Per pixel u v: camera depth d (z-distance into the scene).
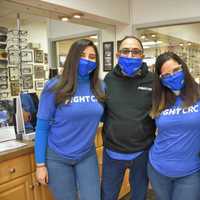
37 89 2.85
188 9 3.47
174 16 3.58
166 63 1.58
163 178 1.61
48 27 3.08
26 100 2.21
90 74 1.73
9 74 2.63
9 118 2.31
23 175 1.91
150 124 1.78
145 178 1.83
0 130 2.12
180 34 3.61
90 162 1.75
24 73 2.76
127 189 2.71
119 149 1.79
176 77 1.55
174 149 1.53
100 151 2.26
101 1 3.28
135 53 1.77
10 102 2.45
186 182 1.56
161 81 1.62
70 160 1.67
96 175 1.79
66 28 3.32
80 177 1.73
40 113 1.64
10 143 2.03
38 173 1.68
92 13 3.14
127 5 3.81
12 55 2.67
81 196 1.75
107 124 1.83
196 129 1.49
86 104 1.64
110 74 1.91
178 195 1.60
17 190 1.87
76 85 1.64
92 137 1.71
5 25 2.61
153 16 3.72
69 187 1.71
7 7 2.61
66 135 1.64
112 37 3.88
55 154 1.66
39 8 2.81
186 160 1.54
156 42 3.74
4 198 1.79
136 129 1.75
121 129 1.77
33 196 1.97
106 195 1.90
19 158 1.88
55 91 1.60
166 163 1.57
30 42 2.86
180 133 1.51
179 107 1.53
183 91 1.56
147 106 1.76
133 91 1.79
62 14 3.07
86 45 1.64
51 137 1.68
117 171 1.85
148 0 3.73
